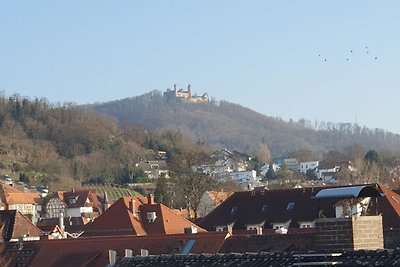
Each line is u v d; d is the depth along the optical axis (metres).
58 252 87.44
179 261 38.72
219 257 37.50
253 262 35.97
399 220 106.50
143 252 54.09
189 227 110.50
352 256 33.25
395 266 31.52
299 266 33.91
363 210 38.97
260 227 125.00
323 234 36.75
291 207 127.75
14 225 116.06
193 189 160.38
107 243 87.06
